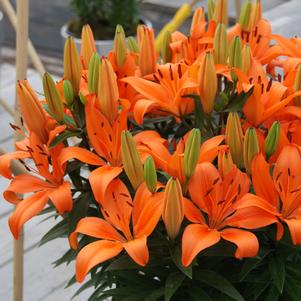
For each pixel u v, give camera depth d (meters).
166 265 1.33
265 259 1.32
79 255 1.21
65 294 2.15
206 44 1.49
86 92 1.38
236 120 1.28
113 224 1.26
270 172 1.31
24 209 1.29
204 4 4.78
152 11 5.00
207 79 1.32
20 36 1.58
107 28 3.47
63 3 5.38
